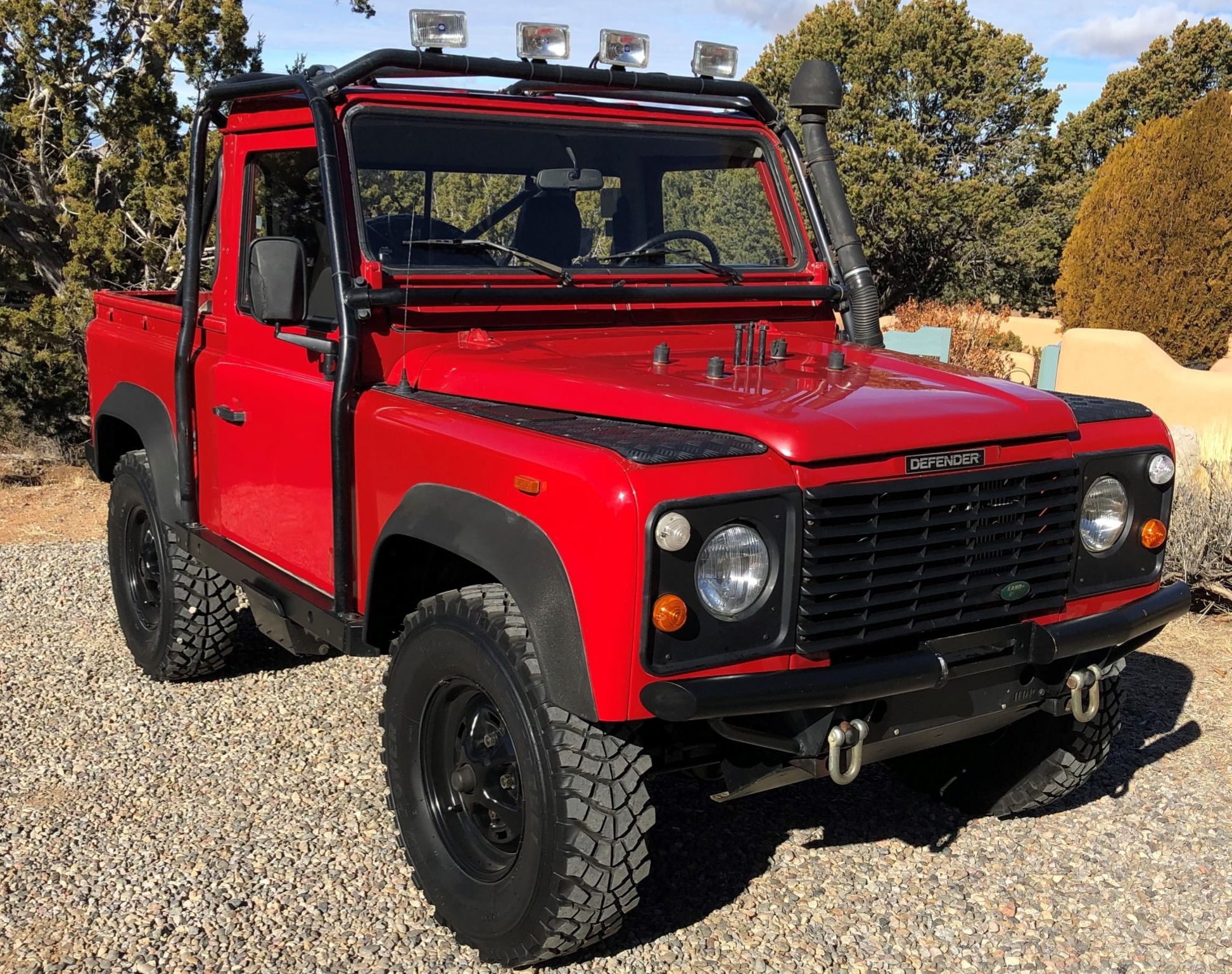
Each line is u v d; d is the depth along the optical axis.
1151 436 3.23
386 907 3.27
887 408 2.79
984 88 30.44
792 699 2.52
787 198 4.29
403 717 3.16
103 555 7.21
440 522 2.86
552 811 2.66
